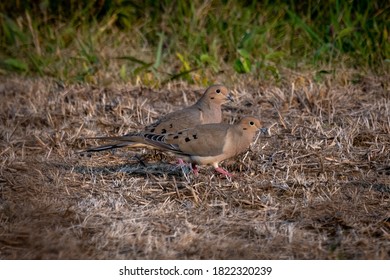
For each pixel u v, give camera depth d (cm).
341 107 1435
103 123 1385
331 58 1678
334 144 1256
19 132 1369
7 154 1254
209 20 1809
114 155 1260
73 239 932
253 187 1099
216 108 1302
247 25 1784
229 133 1141
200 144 1126
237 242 926
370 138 1282
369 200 1055
